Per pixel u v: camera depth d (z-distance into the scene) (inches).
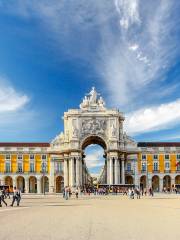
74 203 1270.9
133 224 581.6
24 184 3011.8
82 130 2896.2
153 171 3002.0
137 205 1130.0
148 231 500.7
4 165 2984.7
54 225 558.6
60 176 2940.5
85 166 3523.6
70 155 2854.3
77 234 464.8
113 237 443.5
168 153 3026.6
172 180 2989.7
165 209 941.2
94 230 504.4
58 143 2950.3
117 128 2896.2
